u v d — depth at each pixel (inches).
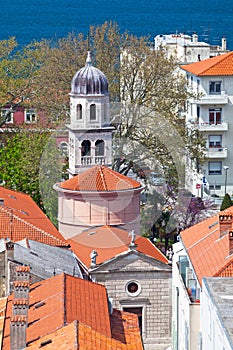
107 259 7706.7
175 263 7391.7
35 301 6171.3
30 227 7637.8
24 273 6289.4
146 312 7790.4
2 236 7534.5
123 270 7731.3
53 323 5728.3
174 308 7431.1
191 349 6397.6
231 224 6761.8
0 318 6156.5
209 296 5772.6
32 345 5526.6
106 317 6033.5
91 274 7696.9
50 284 6387.8
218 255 6496.1
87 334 5541.3
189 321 6392.7
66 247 7613.2
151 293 7780.5
